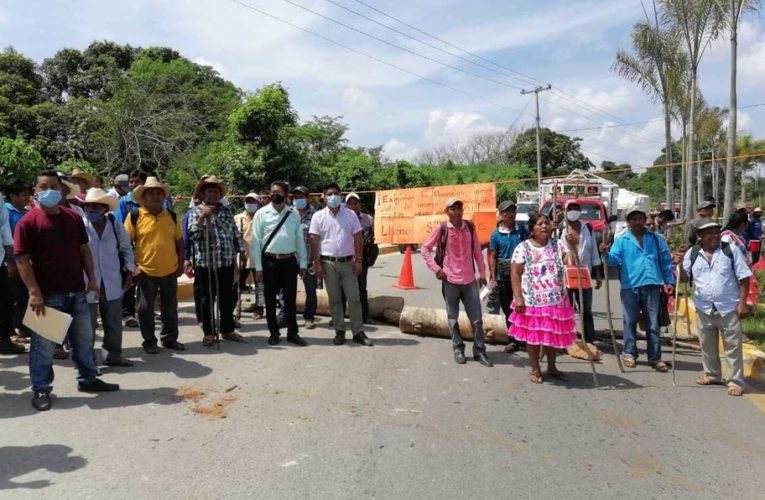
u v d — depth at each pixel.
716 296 5.71
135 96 24.06
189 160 23.27
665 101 21.77
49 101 32.28
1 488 3.51
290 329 7.21
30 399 5.05
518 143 57.94
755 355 6.51
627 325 6.67
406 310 7.88
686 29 19.42
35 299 4.70
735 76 14.86
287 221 7.10
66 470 3.75
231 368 6.05
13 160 6.66
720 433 4.67
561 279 5.86
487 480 3.76
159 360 6.32
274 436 4.35
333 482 3.68
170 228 6.62
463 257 6.59
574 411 5.09
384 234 10.06
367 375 5.96
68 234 5.03
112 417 4.66
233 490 3.54
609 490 3.68
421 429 4.57
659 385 5.93
